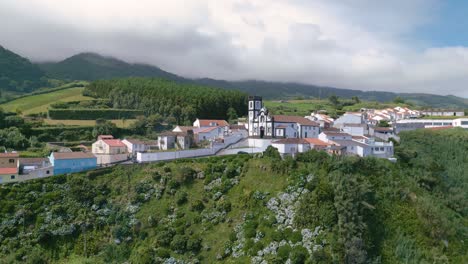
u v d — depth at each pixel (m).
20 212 118.00
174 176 134.62
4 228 114.31
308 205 105.19
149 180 134.75
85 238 116.25
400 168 141.75
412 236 109.12
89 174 137.12
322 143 152.75
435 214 115.25
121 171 140.25
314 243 97.38
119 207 126.06
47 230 115.06
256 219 111.19
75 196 126.19
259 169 129.25
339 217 100.31
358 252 93.62
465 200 139.12
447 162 172.62
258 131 184.38
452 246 112.12
